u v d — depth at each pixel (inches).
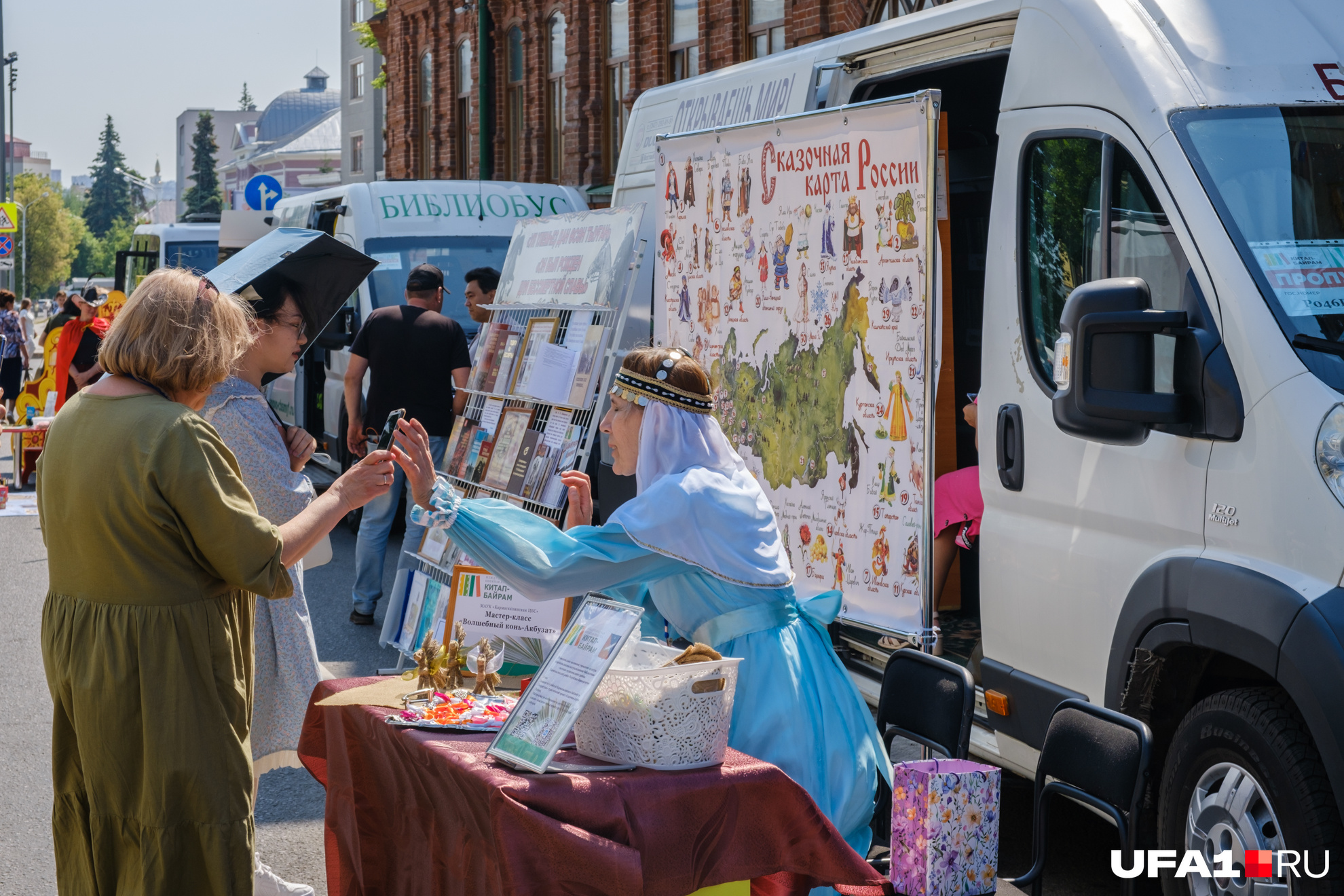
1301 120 163.5
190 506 121.3
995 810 128.9
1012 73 196.1
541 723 120.7
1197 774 155.0
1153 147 164.2
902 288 202.2
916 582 201.3
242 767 126.6
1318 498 138.3
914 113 196.9
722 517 139.2
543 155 882.1
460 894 123.7
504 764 120.1
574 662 123.8
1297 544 140.2
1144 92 167.8
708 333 255.1
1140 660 160.4
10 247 1071.0
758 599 143.5
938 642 201.0
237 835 125.3
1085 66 179.5
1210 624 148.9
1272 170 159.0
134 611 122.0
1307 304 148.3
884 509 207.3
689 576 143.2
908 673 156.6
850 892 131.5
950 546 245.3
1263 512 144.2
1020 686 186.4
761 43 644.7
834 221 216.8
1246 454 147.1
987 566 194.4
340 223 492.1
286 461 161.0
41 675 296.2
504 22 918.4
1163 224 161.9
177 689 122.4
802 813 124.7
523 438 306.7
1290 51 169.8
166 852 122.0
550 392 298.0
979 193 296.8
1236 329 149.5
